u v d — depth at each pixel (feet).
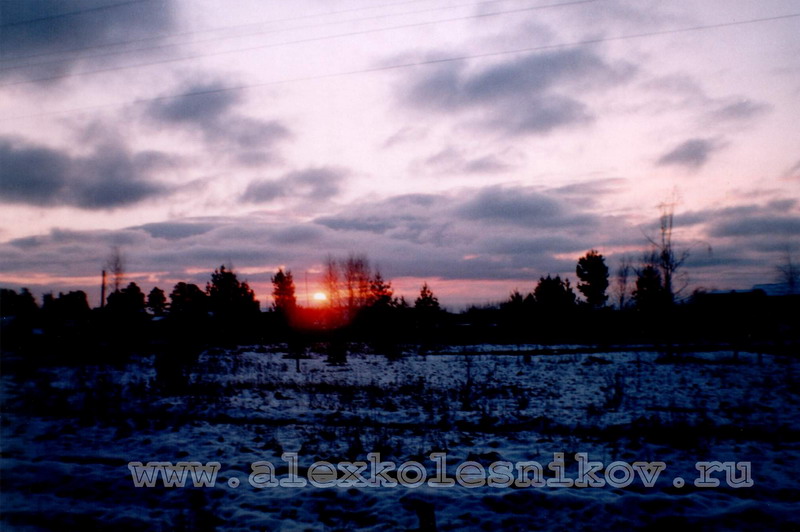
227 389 54.44
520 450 29.68
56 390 50.01
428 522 19.48
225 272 164.45
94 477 24.40
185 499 22.44
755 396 47.34
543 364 81.46
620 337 131.03
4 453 28.32
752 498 22.24
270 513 21.07
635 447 29.86
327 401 46.96
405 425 36.52
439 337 135.54
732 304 118.83
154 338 115.44
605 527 19.62
